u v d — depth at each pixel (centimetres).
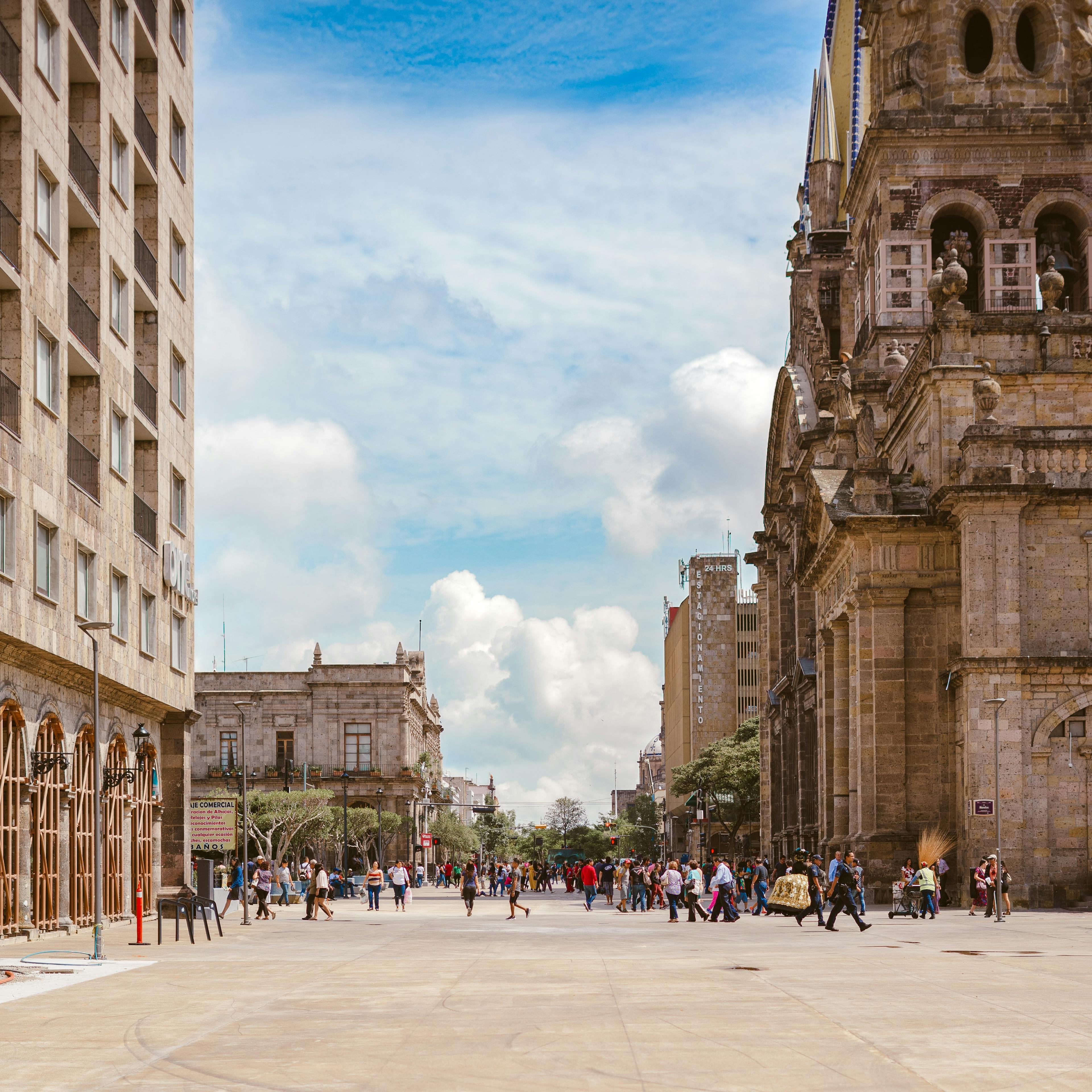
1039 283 6769
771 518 9481
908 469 6431
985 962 2828
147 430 4819
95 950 2989
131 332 4591
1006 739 5372
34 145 3672
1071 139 7125
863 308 7675
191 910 3550
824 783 6869
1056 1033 1708
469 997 2138
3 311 3544
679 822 18675
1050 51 7212
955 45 7206
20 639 3472
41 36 3831
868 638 5950
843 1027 1764
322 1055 1551
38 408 3669
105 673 4200
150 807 5034
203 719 12950
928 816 5862
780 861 8831
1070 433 5872
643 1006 2002
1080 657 5394
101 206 4269
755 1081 1384
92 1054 1574
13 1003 2086
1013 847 5322
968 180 7150
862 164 7431
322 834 10481
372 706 12888
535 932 4250
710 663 18938
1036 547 5553
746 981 2394
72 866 4103
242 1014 1934
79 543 4000
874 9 7456
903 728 5891
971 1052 1559
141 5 4847
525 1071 1442
